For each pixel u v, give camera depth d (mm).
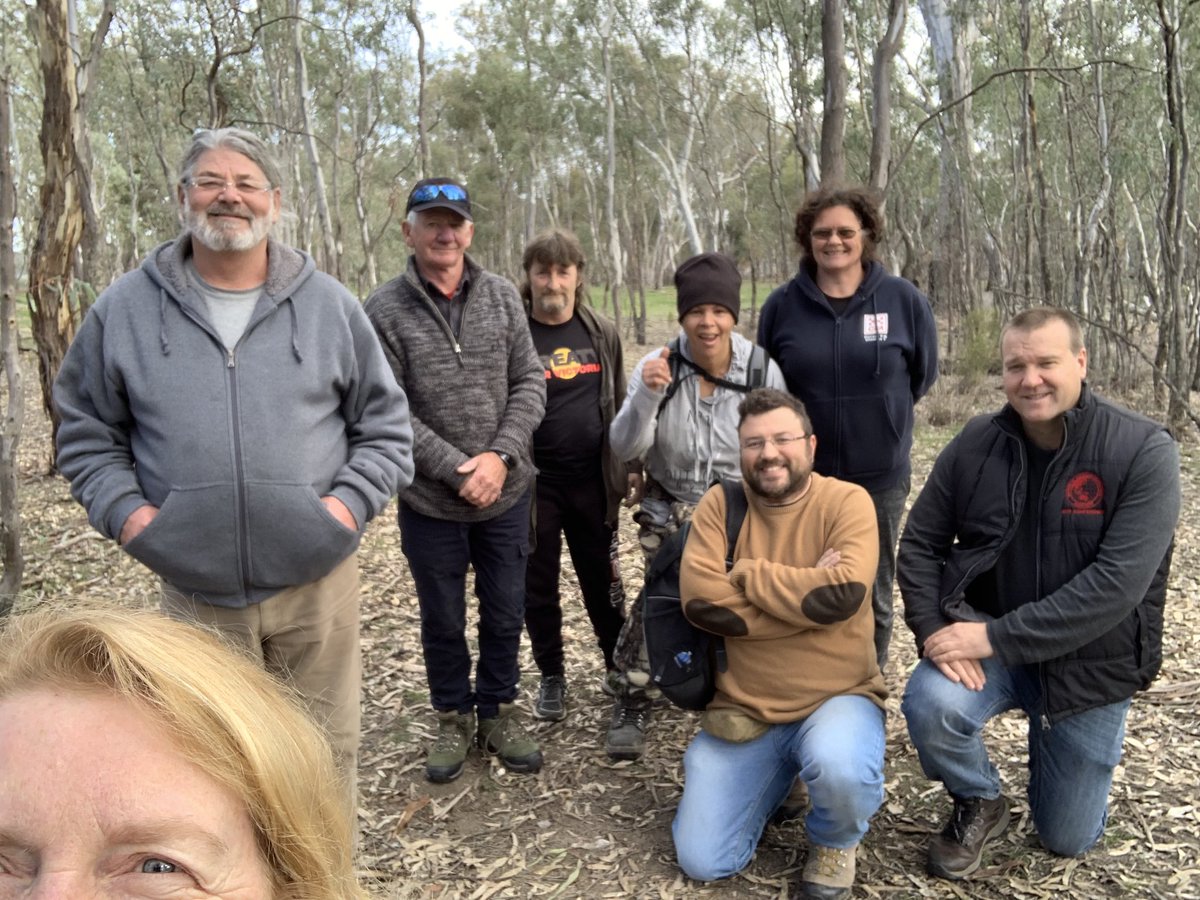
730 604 2795
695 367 3355
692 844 2828
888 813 3150
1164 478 2537
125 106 19453
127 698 737
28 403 10695
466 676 3473
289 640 2500
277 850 793
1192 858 2818
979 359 11906
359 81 21344
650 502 3484
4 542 4449
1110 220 11805
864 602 2797
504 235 31031
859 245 3287
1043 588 2686
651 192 35625
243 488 2289
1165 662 4156
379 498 2504
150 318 2314
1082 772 2707
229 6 10680
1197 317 11141
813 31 15242
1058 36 12375
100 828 702
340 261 19562
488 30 24016
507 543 3361
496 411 3260
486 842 3092
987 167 17328
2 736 729
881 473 3393
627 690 3555
